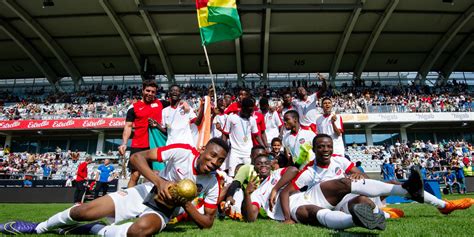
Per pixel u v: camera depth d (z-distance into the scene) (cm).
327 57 2930
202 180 294
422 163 2131
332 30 2598
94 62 2989
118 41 2736
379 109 2484
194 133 616
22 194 1514
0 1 2258
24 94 3141
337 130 629
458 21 2508
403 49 2847
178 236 271
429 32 2658
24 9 2372
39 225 293
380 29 2470
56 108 2834
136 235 229
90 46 2794
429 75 3138
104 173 1336
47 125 2555
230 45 2731
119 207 276
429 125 2712
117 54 2892
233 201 432
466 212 485
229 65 3003
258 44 2742
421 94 2897
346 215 270
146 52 2869
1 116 2689
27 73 3164
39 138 2859
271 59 2938
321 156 364
